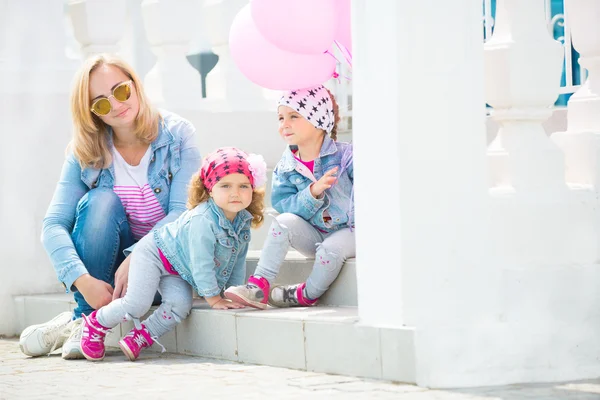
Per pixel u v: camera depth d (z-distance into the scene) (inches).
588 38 181.2
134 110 209.6
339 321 163.3
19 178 252.1
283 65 198.4
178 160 215.6
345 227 198.5
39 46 254.8
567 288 164.9
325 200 198.4
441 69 155.1
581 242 168.6
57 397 154.6
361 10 158.9
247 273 221.5
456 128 155.9
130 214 215.0
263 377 164.4
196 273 191.5
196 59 365.7
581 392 147.2
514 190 165.5
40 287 255.1
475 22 157.2
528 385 154.8
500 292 158.6
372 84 157.2
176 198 212.5
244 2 278.4
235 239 195.8
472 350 154.6
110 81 206.2
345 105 274.4
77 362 196.7
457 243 155.9
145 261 195.3
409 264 153.9
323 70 201.8
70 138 256.8
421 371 151.2
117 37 258.1
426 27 154.3
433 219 154.8
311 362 168.7
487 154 165.6
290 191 204.4
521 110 168.2
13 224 252.1
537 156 167.8
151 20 274.8
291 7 186.7
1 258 251.4
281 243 194.5
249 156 193.5
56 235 209.0
